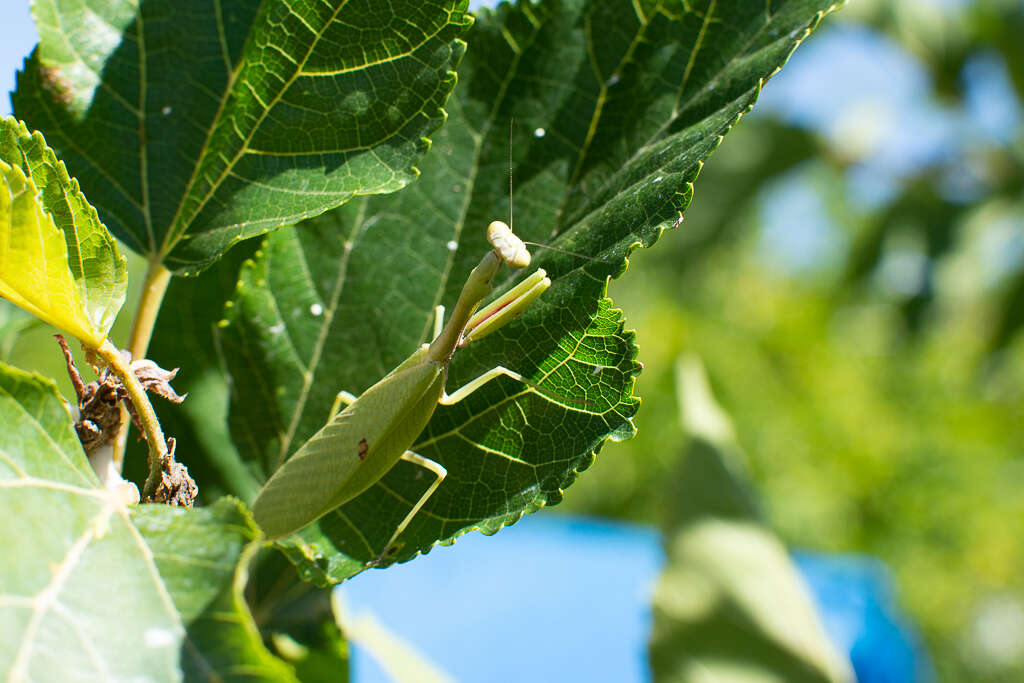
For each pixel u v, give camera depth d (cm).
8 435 25
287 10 28
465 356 30
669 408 192
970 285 91
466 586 65
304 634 33
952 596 167
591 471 195
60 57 29
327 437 29
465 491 29
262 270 30
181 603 24
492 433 29
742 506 48
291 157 29
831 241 187
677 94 30
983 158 89
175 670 24
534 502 28
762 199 100
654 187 28
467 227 31
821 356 200
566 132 31
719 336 200
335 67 28
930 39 86
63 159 29
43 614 24
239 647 24
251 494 33
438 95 28
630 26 31
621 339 28
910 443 188
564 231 30
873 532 185
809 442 192
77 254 26
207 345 33
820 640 45
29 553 24
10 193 25
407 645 36
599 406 28
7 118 26
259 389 31
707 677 43
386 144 28
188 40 29
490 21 31
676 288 106
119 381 27
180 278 33
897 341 95
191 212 29
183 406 33
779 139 96
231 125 29
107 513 25
